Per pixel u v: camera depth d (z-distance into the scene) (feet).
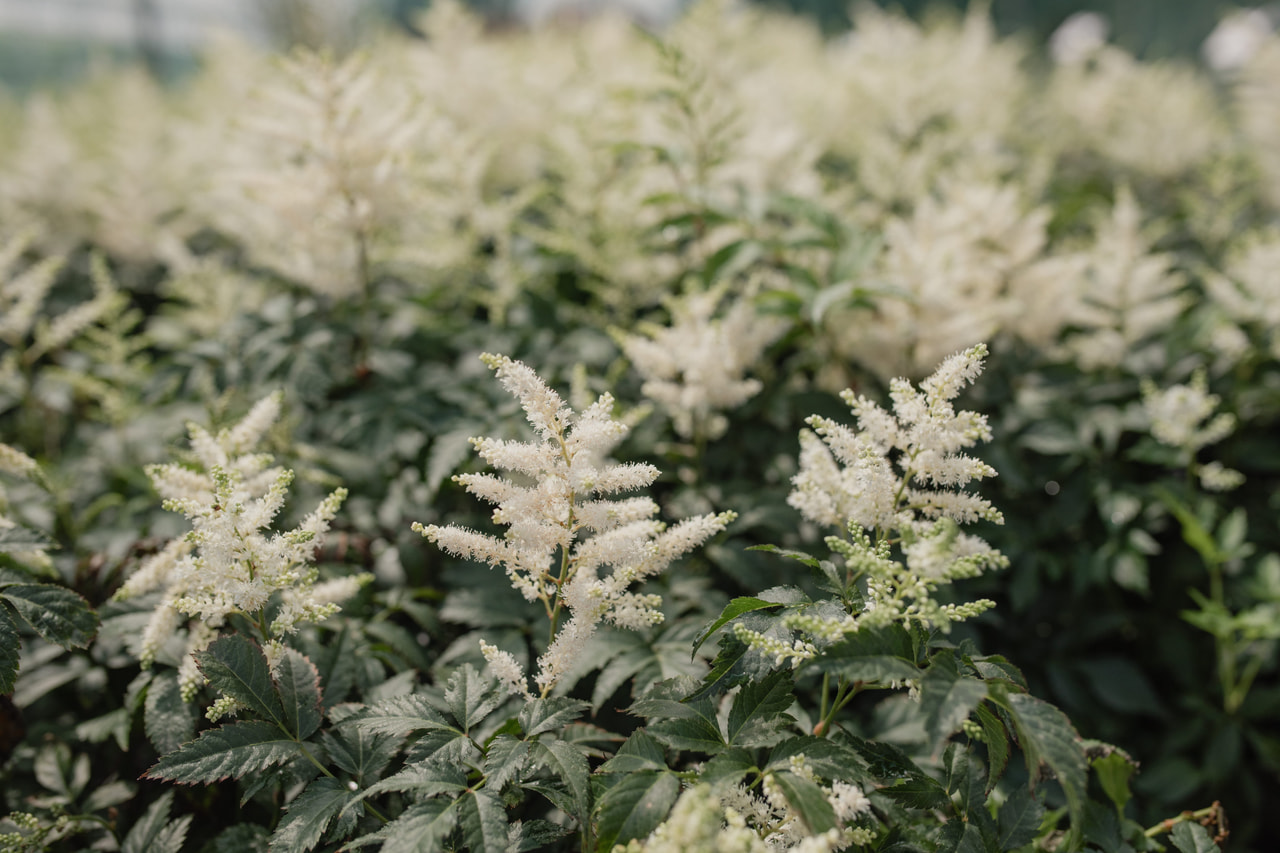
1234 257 14.14
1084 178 22.38
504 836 4.97
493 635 8.19
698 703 5.89
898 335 11.23
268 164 15.75
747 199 12.69
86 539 10.16
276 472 7.52
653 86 13.99
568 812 5.43
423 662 8.17
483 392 11.01
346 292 12.44
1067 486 12.09
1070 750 4.63
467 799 5.19
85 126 26.11
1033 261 15.01
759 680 5.85
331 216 11.24
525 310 12.43
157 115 25.34
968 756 6.42
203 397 11.88
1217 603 11.31
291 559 6.24
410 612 8.64
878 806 5.36
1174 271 16.90
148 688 7.36
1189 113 22.82
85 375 14.01
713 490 10.05
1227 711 11.69
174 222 18.71
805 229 13.00
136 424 12.39
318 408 11.93
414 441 10.56
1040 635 12.28
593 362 11.35
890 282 11.44
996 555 5.16
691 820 4.42
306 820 5.49
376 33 21.40
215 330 13.56
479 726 6.90
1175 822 6.91
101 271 12.57
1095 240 16.89
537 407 5.98
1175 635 12.53
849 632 5.06
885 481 5.99
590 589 5.99
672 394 9.98
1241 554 10.83
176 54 46.29
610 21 25.62
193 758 5.66
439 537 6.00
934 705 4.65
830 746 5.26
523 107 17.69
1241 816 11.66
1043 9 50.49
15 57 43.39
